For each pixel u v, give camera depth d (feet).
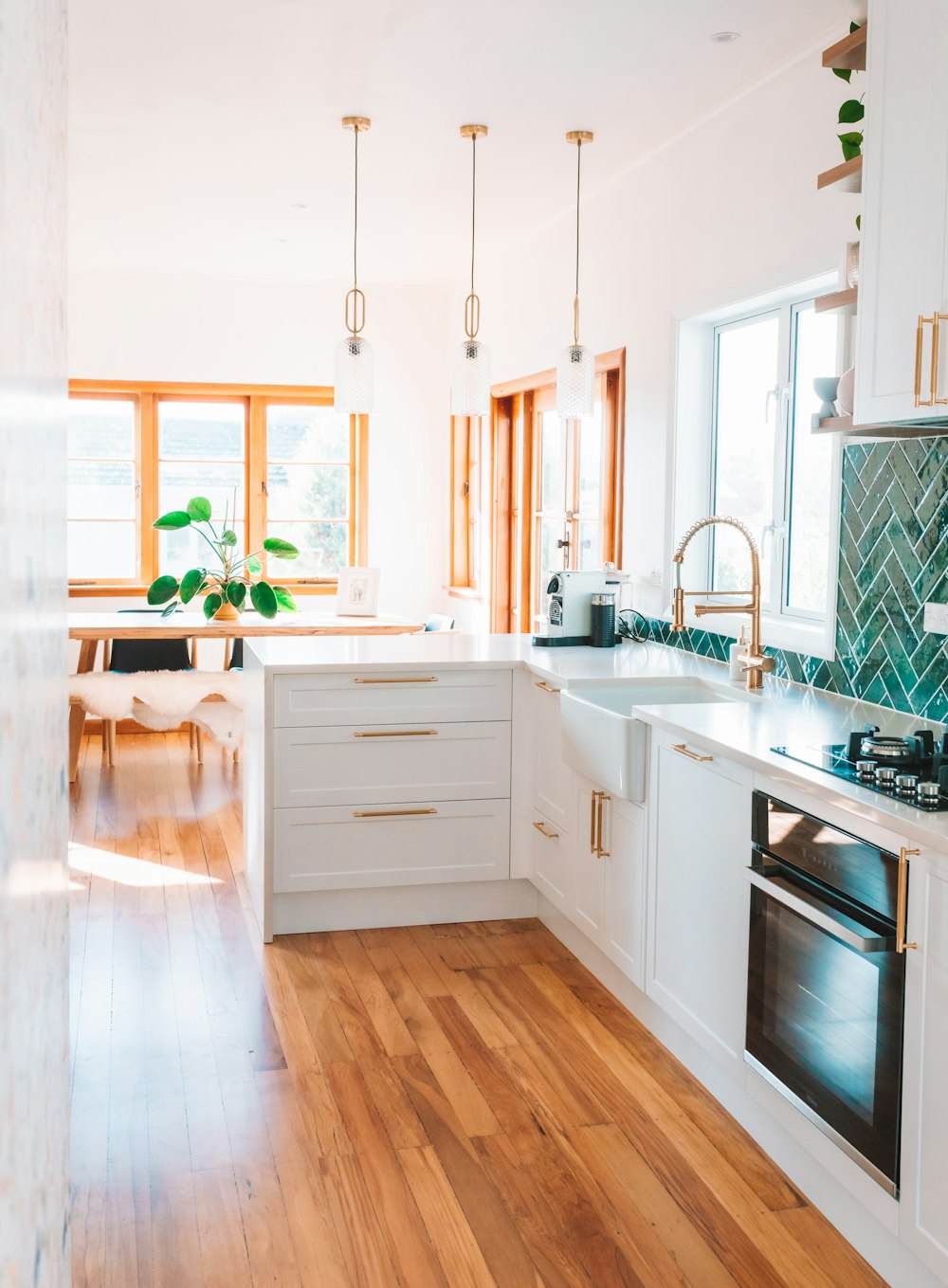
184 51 11.91
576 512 19.04
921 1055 6.10
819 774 7.20
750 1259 7.01
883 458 10.32
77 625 18.89
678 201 14.37
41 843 0.73
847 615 10.94
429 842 12.64
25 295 0.64
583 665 12.54
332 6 10.81
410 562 25.73
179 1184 7.73
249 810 13.67
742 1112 8.59
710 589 14.62
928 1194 6.07
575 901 11.50
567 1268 6.89
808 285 11.95
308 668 12.07
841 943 6.80
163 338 24.02
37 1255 0.67
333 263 22.52
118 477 24.29
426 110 13.57
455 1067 9.48
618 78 12.49
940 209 7.33
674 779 9.23
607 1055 9.73
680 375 14.49
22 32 0.63
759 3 10.64
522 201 17.54
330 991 11.01
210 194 17.39
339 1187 7.72
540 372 19.53
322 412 25.22
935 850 5.94
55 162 0.90
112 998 10.78
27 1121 0.64
